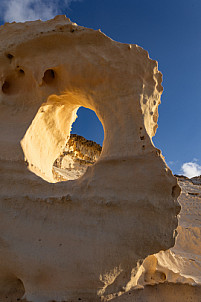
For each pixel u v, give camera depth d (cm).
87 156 2156
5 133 261
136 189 231
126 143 244
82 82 271
